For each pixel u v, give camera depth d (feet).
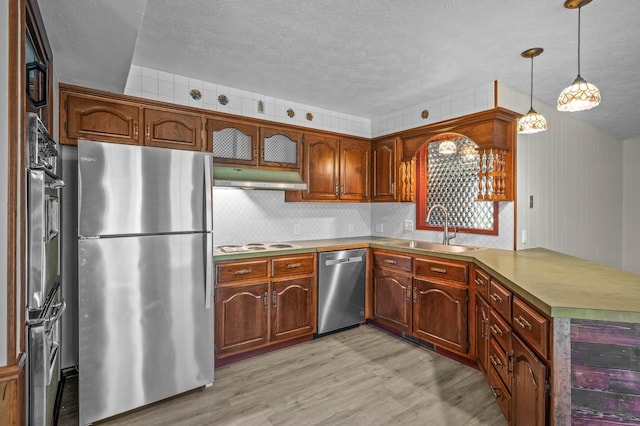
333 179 12.23
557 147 12.05
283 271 9.77
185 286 7.36
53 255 5.92
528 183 10.30
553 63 8.32
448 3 5.90
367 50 7.73
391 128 12.72
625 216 18.06
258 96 10.67
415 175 12.59
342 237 13.66
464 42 7.32
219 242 10.68
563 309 4.42
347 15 6.32
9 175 3.63
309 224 12.74
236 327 8.95
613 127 15.12
